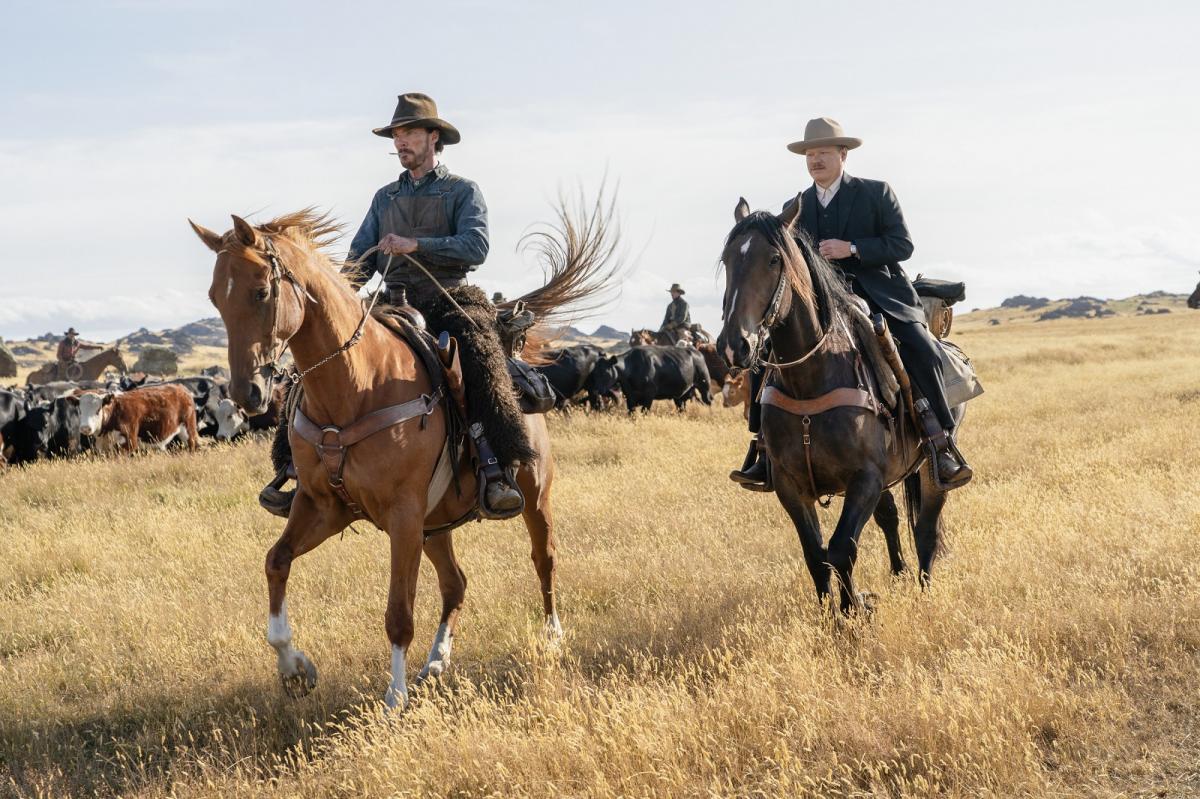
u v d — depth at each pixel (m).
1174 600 5.86
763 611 6.06
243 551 8.74
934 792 4.04
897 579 6.49
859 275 6.43
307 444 5.08
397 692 5.00
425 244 5.82
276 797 4.44
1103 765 4.26
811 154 6.54
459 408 5.46
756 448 6.48
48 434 15.89
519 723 4.76
